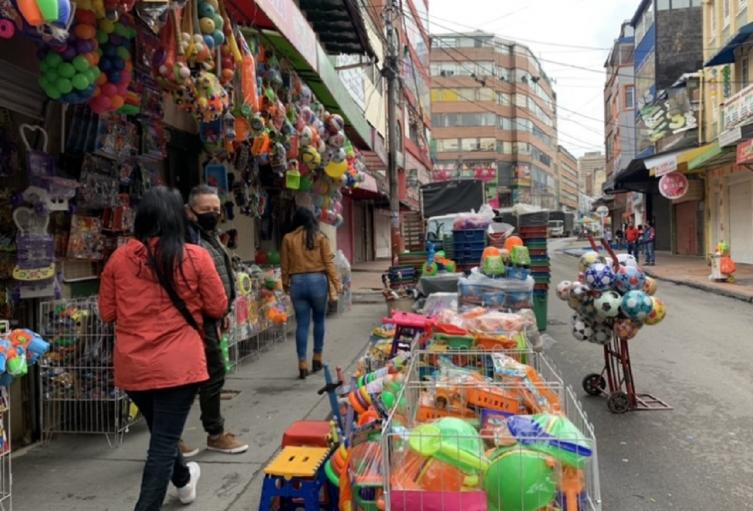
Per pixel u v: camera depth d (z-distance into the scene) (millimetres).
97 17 3840
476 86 81812
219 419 4633
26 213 4590
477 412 3320
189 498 3785
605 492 4090
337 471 3283
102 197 5430
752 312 12180
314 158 8023
